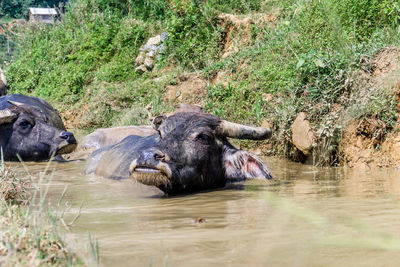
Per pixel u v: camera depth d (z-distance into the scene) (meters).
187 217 7.37
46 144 16.75
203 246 5.45
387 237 5.61
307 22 20.05
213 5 28.48
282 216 7.05
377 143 13.27
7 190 9.08
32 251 4.77
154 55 27.14
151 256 5.10
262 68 19.41
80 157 17.78
